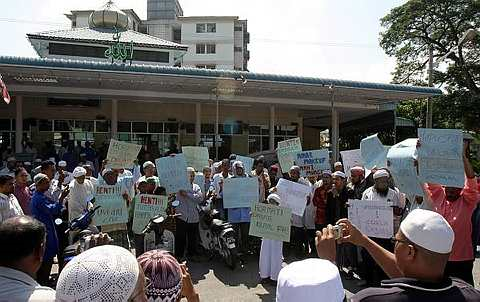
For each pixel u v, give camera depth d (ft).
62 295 5.44
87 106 82.99
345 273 26.99
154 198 26.71
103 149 75.87
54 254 22.88
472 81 111.55
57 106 81.30
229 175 33.94
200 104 83.97
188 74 57.31
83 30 99.76
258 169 34.19
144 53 97.76
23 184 26.71
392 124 83.97
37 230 8.30
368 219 21.25
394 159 15.56
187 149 38.22
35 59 52.08
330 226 8.80
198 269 28.68
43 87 68.74
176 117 88.22
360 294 7.18
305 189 27.68
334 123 73.41
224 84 64.28
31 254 8.13
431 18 115.65
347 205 22.43
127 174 34.37
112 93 71.61
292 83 61.36
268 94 73.97
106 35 97.76
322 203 30.42
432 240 6.96
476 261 29.63
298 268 6.15
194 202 31.04
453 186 14.25
